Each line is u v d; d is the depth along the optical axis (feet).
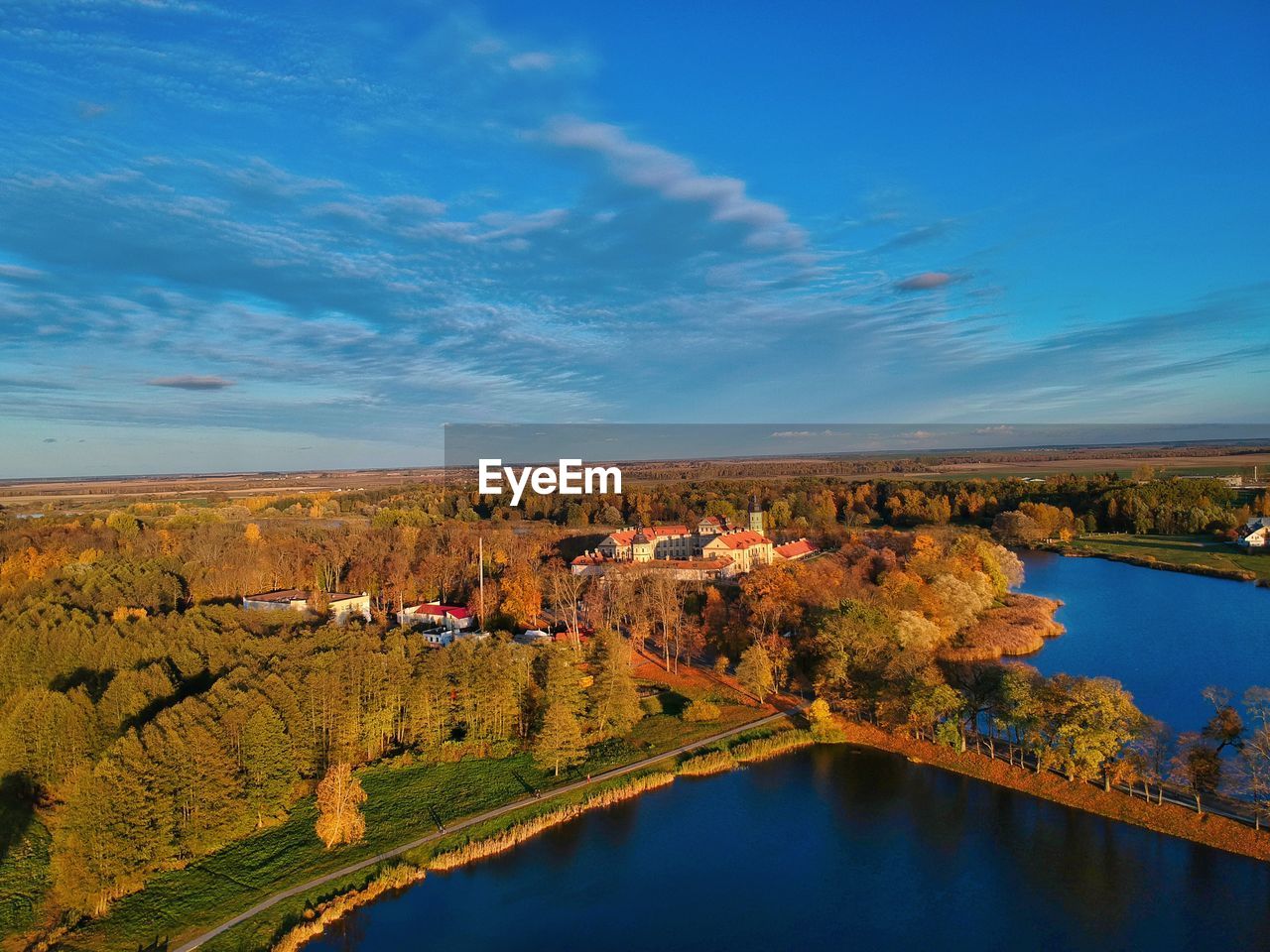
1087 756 318.04
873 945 245.04
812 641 456.86
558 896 270.67
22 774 332.39
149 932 244.83
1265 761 289.33
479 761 366.22
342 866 282.77
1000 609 600.80
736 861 291.79
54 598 540.93
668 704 436.35
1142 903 258.98
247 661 378.73
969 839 301.22
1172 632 567.18
